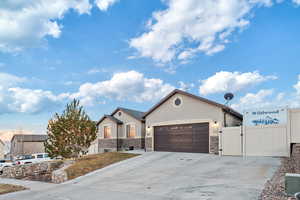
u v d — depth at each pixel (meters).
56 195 8.73
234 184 8.70
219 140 17.20
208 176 10.41
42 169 15.66
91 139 18.08
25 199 8.27
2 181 13.10
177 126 20.00
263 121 15.62
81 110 18.19
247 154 15.81
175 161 15.00
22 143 45.22
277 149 14.77
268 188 7.79
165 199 7.35
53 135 17.52
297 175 6.74
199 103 18.88
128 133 26.09
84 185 10.42
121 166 14.38
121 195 8.15
